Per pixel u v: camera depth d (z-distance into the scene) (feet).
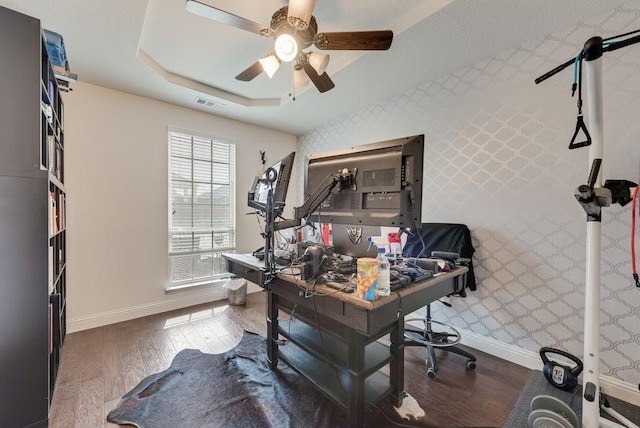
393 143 4.30
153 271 9.91
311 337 5.70
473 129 7.63
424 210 8.80
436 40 6.57
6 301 4.22
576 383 5.41
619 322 5.51
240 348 7.36
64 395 5.44
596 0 5.29
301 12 4.65
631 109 5.37
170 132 10.29
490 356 7.19
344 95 9.60
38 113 4.47
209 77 8.87
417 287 4.20
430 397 5.49
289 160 5.33
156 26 6.45
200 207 11.14
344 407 4.44
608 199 3.61
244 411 5.04
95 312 8.75
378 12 6.05
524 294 6.76
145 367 6.48
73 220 8.34
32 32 4.44
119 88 8.95
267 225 4.94
